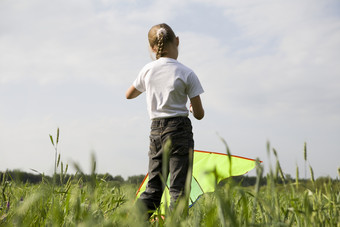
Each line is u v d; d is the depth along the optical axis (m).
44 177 1.37
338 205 1.13
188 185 1.07
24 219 1.21
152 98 2.87
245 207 0.86
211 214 0.84
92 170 0.78
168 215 1.23
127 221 1.04
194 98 2.86
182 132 2.72
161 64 2.92
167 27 3.07
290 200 1.11
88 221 1.01
